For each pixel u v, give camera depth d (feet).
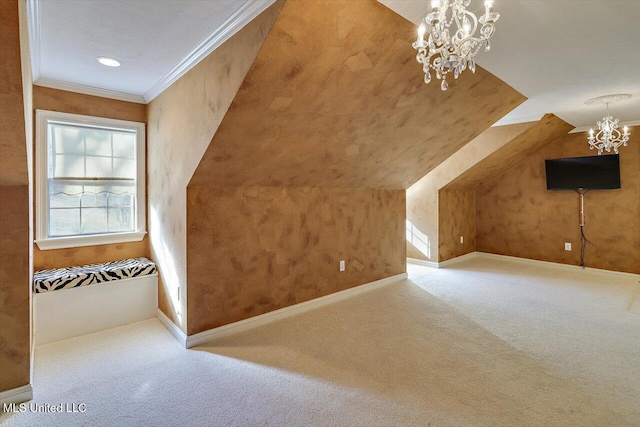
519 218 19.58
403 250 15.80
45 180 9.77
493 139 16.06
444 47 5.19
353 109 8.60
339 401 6.61
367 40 6.74
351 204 13.24
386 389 7.00
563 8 6.10
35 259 9.73
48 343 9.05
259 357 8.37
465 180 18.66
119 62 8.32
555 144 17.99
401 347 8.87
